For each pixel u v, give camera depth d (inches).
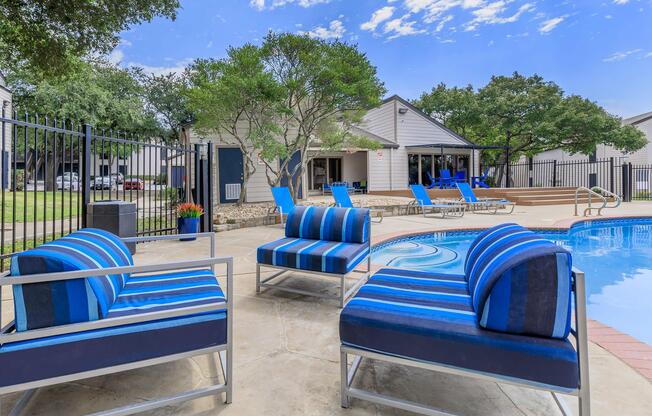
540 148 816.3
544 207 495.5
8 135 553.9
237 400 68.1
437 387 72.3
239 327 101.0
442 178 623.2
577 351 55.4
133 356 60.7
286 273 160.1
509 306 56.4
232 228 291.4
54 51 275.4
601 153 863.7
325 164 716.0
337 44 351.6
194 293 75.4
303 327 101.3
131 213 192.9
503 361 56.1
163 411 64.9
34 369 55.5
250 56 324.8
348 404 66.6
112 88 805.2
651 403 65.2
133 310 65.0
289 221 151.3
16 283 55.0
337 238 142.3
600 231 334.6
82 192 182.1
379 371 78.2
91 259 65.8
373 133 656.4
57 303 57.7
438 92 924.0
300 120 393.4
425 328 60.6
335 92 343.3
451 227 299.6
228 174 447.8
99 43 284.0
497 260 64.2
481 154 898.1
